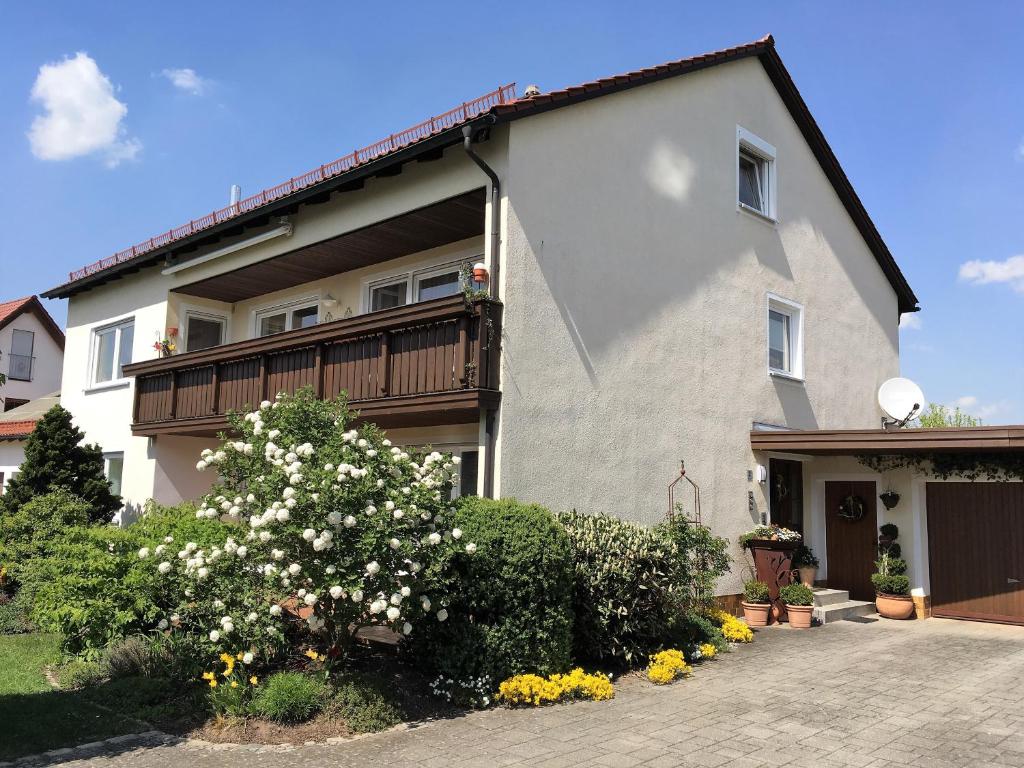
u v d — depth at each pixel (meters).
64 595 8.03
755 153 14.48
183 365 13.55
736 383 13.02
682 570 9.62
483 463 9.16
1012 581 12.80
